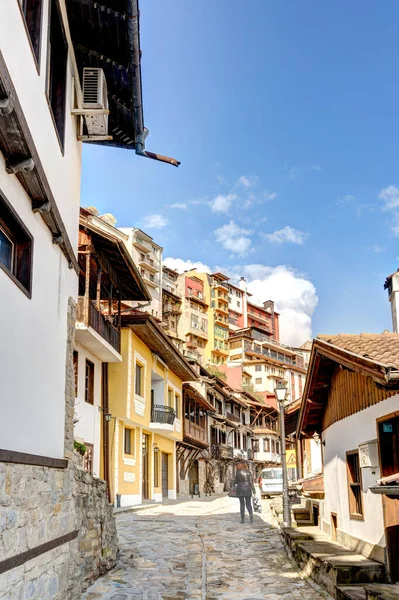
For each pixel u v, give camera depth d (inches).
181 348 2541.8
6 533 200.4
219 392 1833.2
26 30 228.7
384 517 318.0
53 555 263.9
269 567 433.7
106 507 399.9
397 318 687.1
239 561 457.4
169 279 2982.3
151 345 969.5
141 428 974.4
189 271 3331.7
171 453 1230.3
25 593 220.2
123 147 457.1
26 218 241.9
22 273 245.4
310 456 797.2
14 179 225.5
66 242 306.3
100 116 354.0
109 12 334.0
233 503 1071.0
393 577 311.4
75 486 315.3
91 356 761.6
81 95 377.7
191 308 3026.6
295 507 705.0
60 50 329.4
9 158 215.0
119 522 673.6
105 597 321.7
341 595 302.4
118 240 658.2
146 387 960.3
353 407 391.9
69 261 324.8
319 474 620.1
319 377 461.4
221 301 3363.7
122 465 853.2
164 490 1186.0
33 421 246.7
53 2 306.3
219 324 3304.6
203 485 1563.7
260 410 2394.2
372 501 347.9
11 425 216.5
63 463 287.0
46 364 271.6
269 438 2410.2
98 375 792.9
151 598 326.3
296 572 413.1
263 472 1293.1
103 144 455.8
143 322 850.1
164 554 475.5
